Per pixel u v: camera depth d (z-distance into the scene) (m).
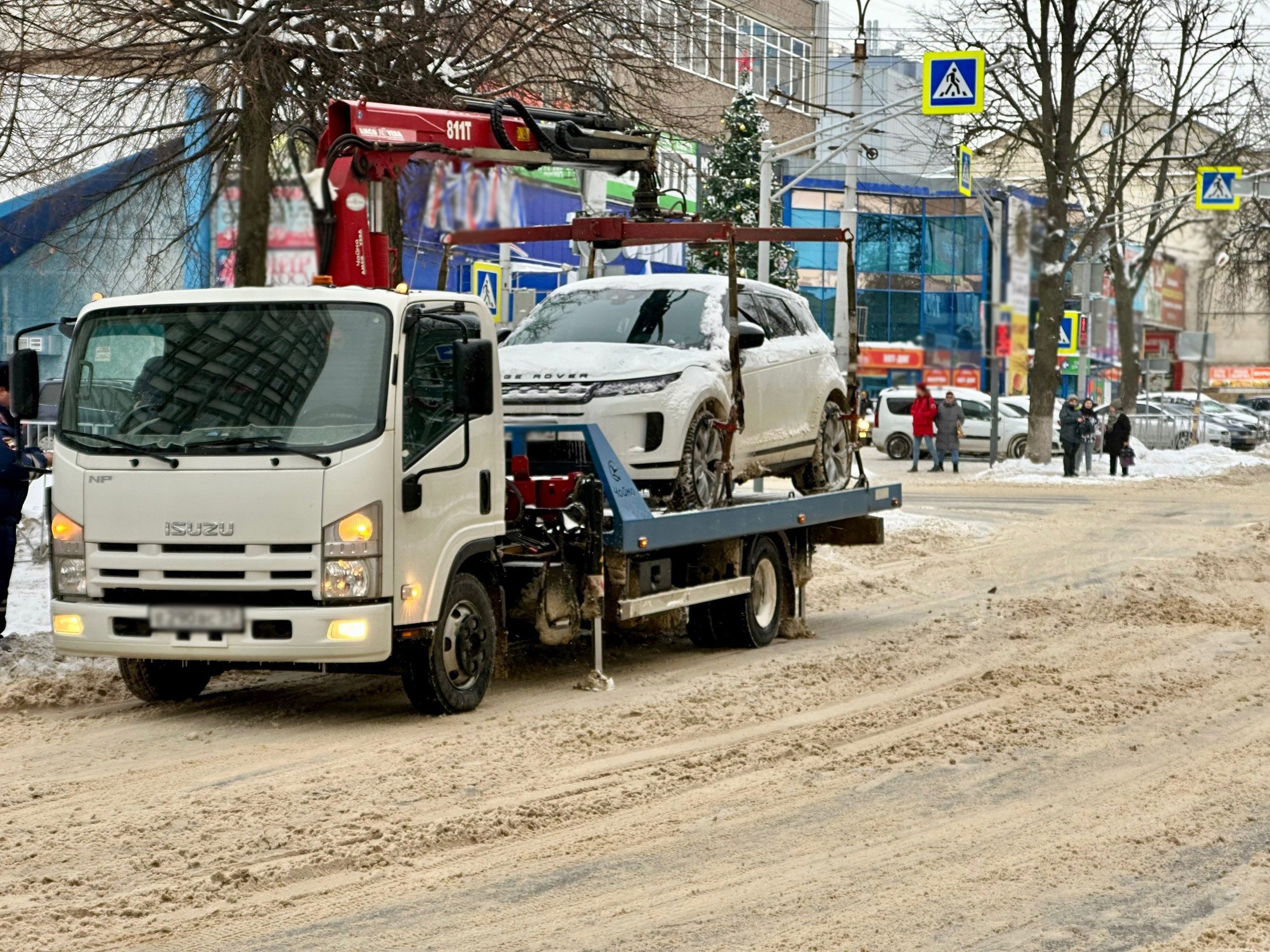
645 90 24.39
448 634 12.90
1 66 21.31
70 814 9.72
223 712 13.23
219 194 19.14
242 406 12.12
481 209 15.53
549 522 14.32
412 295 12.42
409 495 12.10
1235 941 7.43
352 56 21.00
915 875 8.52
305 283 14.04
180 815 9.65
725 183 53.41
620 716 12.92
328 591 11.77
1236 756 11.59
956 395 53.62
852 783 10.67
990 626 18.75
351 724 12.65
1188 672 15.35
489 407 12.27
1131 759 11.48
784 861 8.77
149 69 21.75
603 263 19.39
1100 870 8.62
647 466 15.22
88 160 22.83
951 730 12.42
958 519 34.66
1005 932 7.54
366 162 14.26
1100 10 43.50
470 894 8.13
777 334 18.30
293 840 9.09
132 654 12.16
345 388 12.02
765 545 17.52
